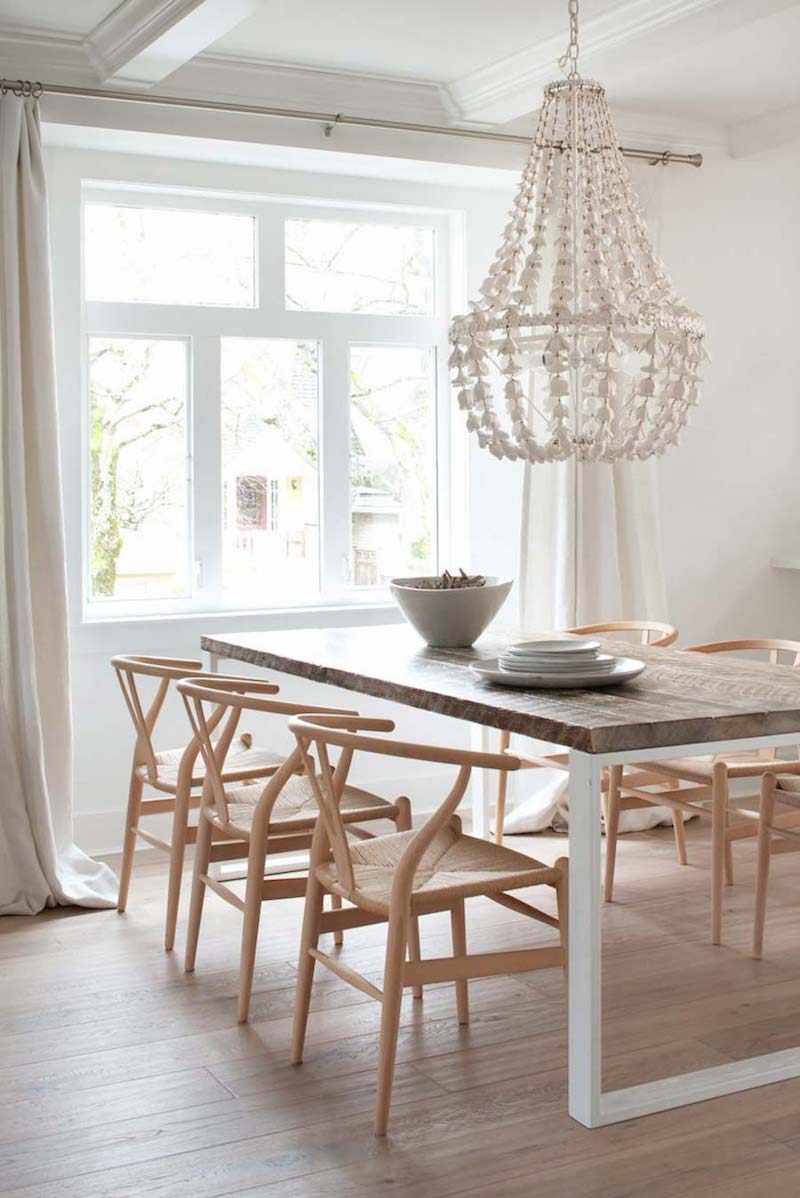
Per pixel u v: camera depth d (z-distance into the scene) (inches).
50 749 159.8
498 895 106.6
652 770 145.2
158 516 186.1
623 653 139.3
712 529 208.5
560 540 191.0
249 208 189.0
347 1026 116.0
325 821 101.0
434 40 160.9
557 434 108.0
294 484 195.0
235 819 123.7
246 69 167.8
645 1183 87.6
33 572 158.7
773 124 195.0
